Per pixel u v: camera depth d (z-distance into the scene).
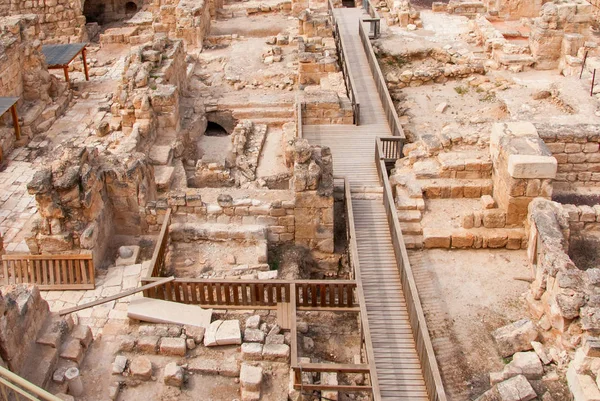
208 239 18.06
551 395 13.06
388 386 14.27
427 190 19.78
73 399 12.59
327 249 18.75
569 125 20.38
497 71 29.12
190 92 27.53
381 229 18.94
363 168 21.64
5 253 17.94
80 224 16.36
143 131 22.16
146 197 18.14
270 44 32.16
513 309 16.20
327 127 24.08
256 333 14.28
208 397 13.18
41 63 26.64
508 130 19.16
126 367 13.56
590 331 13.27
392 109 22.92
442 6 35.62
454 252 18.38
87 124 25.58
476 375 14.38
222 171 22.16
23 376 12.66
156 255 16.16
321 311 16.22
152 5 37.47
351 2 38.06
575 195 20.25
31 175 22.34
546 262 15.28
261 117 26.39
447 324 15.84
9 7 34.53
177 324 14.69
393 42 31.52
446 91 27.94
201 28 31.86
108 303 15.62
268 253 18.27
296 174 17.77
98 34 37.78
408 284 15.57
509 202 18.17
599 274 14.26
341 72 27.45
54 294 16.03
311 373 14.09
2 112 22.41
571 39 28.12
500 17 34.75
